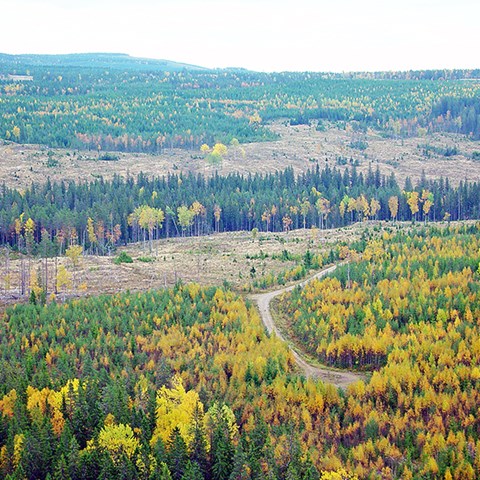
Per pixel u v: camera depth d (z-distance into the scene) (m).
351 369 121.19
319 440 96.19
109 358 114.56
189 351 118.56
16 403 95.81
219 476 86.19
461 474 88.50
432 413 101.94
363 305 134.75
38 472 85.62
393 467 91.38
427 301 130.88
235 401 103.94
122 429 88.62
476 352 113.88
